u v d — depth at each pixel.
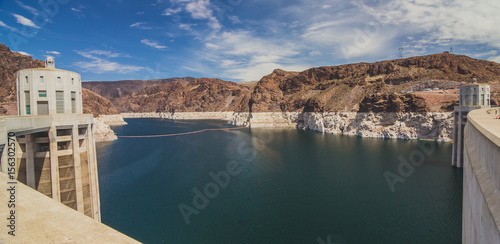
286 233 38.78
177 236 38.75
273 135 160.50
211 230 40.28
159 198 53.94
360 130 144.75
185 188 60.16
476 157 15.11
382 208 46.16
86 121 31.05
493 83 135.25
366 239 36.44
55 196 28.38
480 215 11.50
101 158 96.00
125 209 48.41
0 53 137.25
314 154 96.56
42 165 28.36
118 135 174.12
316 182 62.22
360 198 51.12
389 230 38.66
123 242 5.31
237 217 44.47
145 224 42.47
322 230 39.28
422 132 120.69
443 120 114.31
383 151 96.50
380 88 167.25
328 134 158.88
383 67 183.00
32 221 6.14
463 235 19.00
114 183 64.44
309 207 47.69
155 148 118.31
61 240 5.32
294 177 67.00
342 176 66.50
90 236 5.52
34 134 28.20
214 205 49.72
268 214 45.22
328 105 180.50
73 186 29.89
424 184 57.31
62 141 29.28
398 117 130.62
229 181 65.00
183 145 126.31
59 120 28.36
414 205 46.91
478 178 12.38
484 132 13.30
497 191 9.70
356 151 99.06
